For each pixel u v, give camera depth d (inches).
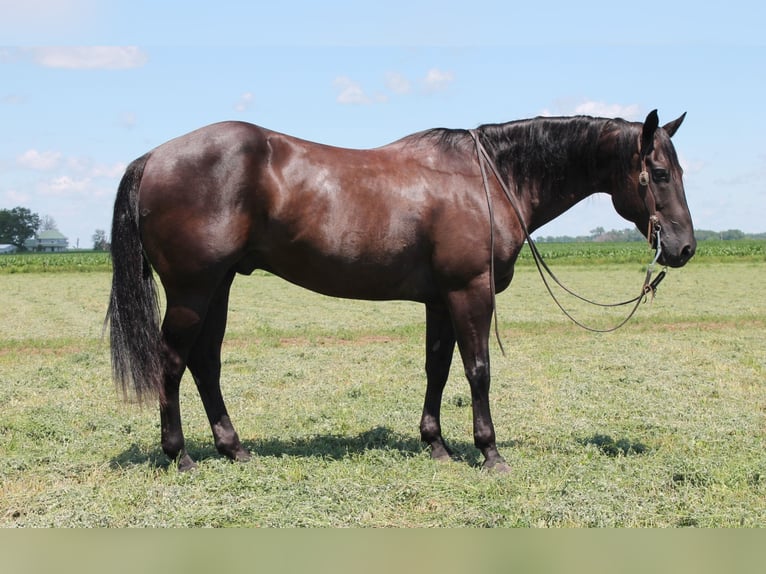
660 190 232.8
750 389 372.5
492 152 238.1
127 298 217.9
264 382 395.5
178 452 226.7
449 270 226.7
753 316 722.2
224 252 217.9
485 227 227.3
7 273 1747.0
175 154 216.4
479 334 229.5
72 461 237.6
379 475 223.3
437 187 227.8
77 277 1576.0
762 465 231.0
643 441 274.1
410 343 563.5
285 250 225.9
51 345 564.7
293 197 220.8
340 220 221.8
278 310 852.0
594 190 246.4
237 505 196.1
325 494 205.3
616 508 197.8
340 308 880.3
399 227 224.5
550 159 239.8
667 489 213.5
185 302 220.2
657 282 241.0
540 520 190.2
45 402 341.1
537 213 244.8
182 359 223.1
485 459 233.1
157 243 217.2
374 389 373.7
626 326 661.9
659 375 413.1
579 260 1795.0
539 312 806.5
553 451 258.8
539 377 406.9
